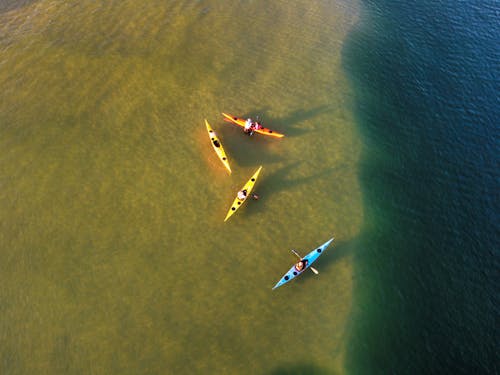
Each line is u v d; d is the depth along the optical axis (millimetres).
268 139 35469
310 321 26281
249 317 26172
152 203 31062
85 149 33750
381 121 38844
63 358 24250
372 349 25562
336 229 30938
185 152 34000
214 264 28375
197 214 30703
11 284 26906
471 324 27531
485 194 34562
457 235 31906
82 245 28781
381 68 43625
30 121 35125
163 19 44438
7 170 32188
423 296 28438
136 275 27594
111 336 25078
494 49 47188
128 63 39812
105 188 31672
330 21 47625
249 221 30609
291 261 28875
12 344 24641
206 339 25188
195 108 37000
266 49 43000
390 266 29609
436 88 42531
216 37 43312
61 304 26188
